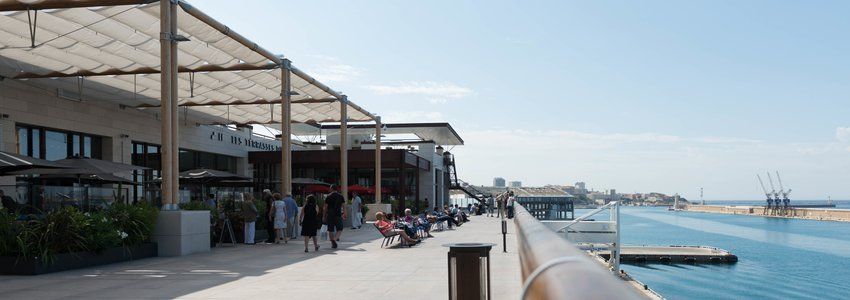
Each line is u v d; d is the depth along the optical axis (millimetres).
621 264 68500
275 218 20750
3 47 19719
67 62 21672
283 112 23984
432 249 18062
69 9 16766
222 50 20547
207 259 15438
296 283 10969
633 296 846
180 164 35500
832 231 135000
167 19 16281
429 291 9945
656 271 63062
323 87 28016
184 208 18828
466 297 6102
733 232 130750
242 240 21156
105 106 29156
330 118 35812
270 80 25906
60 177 24266
